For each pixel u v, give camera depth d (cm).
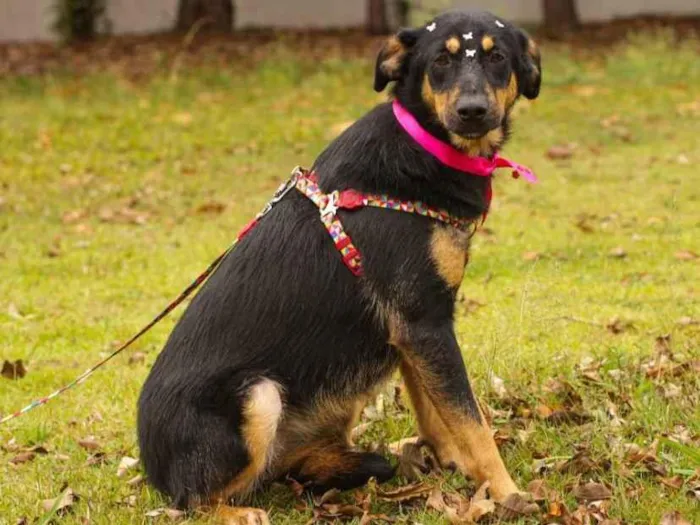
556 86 1984
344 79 2111
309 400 520
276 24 2855
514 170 541
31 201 1362
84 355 817
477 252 1041
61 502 543
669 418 597
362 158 516
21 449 632
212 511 507
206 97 2012
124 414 679
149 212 1299
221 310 515
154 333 863
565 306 846
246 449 499
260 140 1670
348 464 532
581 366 686
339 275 510
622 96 1884
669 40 2320
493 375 668
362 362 521
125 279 1027
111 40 2622
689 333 755
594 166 1426
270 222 527
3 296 984
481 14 522
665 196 1242
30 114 1870
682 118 1705
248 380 502
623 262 991
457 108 491
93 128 1767
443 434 564
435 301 510
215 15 2664
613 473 531
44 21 2781
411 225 506
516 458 569
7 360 782
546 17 2669
